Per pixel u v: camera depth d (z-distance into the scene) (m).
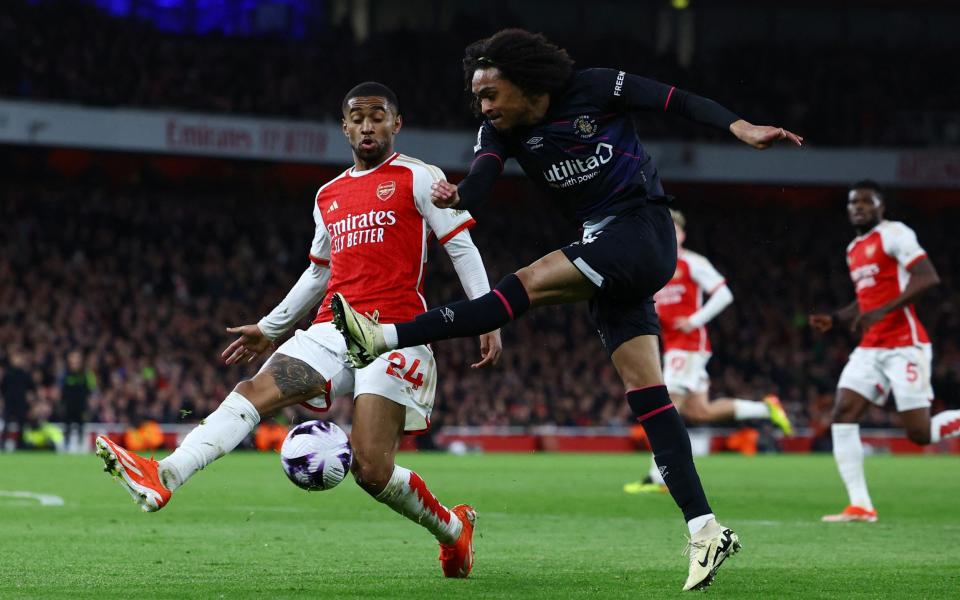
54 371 27.41
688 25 43.03
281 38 39.75
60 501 11.21
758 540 8.21
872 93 40.78
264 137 34.09
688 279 14.33
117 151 37.38
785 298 37.72
